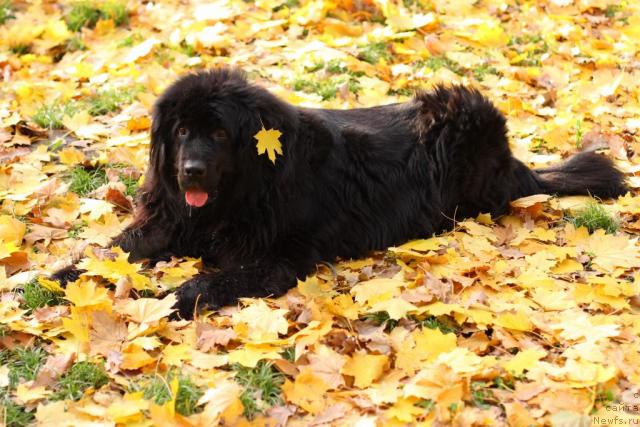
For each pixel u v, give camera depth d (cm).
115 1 1130
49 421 436
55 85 932
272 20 1078
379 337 514
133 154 768
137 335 514
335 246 657
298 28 1040
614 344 521
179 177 595
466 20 1077
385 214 685
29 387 466
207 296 569
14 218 663
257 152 609
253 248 624
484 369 483
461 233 690
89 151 798
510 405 448
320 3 1060
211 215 627
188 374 479
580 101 913
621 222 705
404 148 709
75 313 516
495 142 709
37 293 562
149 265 633
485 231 682
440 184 709
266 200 619
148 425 436
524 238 668
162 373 488
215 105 592
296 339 513
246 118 604
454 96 717
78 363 488
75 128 824
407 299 554
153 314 526
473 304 552
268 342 506
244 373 486
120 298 554
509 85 945
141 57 995
